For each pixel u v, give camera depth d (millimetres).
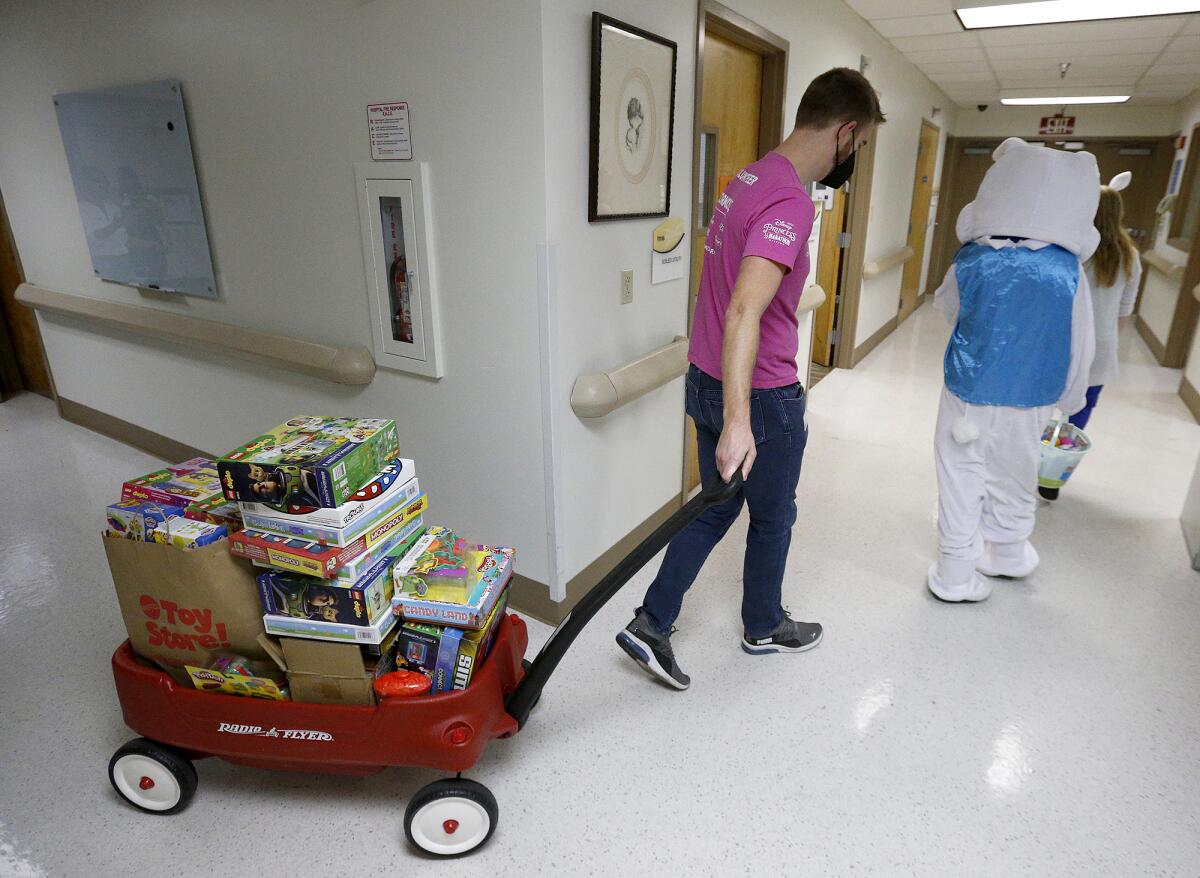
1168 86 6180
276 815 1539
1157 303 6004
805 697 1889
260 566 1356
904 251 6211
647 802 1565
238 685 1353
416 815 1384
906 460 3537
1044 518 2918
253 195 2465
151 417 3486
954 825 1513
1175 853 1449
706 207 2771
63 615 2268
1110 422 4129
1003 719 1812
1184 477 3336
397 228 2082
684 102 2279
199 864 1424
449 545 1441
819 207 3719
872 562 2576
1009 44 4516
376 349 2287
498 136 1777
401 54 1884
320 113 2141
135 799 1533
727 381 1421
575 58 1742
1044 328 1986
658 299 2359
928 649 2088
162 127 2650
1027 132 8375
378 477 1371
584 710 1842
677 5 2131
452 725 1315
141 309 3127
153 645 1384
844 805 1560
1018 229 1986
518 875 1398
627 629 1853
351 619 1274
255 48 2234
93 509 3002
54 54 3008
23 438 3842
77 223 3350
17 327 4449
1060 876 1402
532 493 2084
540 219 1777
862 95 1510
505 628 1533
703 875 1400
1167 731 1772
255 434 2957
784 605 2303
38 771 1661
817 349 5406
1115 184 2578
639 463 2475
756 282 1423
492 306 1956
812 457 3574
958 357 2127
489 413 2086
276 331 2623
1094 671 1992
